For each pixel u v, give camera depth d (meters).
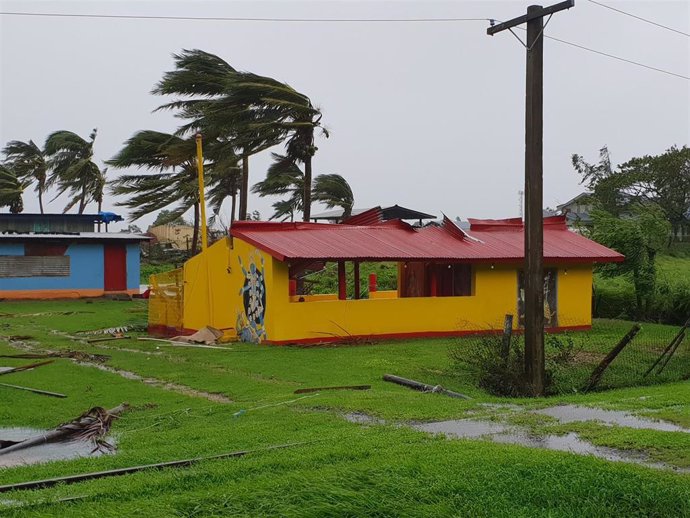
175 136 39.84
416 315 22.25
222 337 21.62
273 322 20.27
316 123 32.22
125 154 42.78
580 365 16.03
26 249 35.75
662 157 43.41
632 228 27.77
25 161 61.72
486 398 12.77
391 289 33.53
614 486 6.62
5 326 25.69
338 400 11.86
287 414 10.93
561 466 7.27
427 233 25.20
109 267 37.38
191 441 9.34
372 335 21.56
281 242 20.94
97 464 8.21
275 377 15.05
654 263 28.72
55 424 10.95
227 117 32.59
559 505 6.30
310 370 15.79
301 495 6.45
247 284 21.47
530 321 14.05
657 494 6.46
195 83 36.53
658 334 22.52
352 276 35.56
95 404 12.25
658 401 11.97
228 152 36.38
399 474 7.05
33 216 39.41
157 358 17.83
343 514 6.10
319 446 8.62
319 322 20.84
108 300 36.16
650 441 8.88
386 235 23.91
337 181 43.53
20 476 7.79
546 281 24.61
